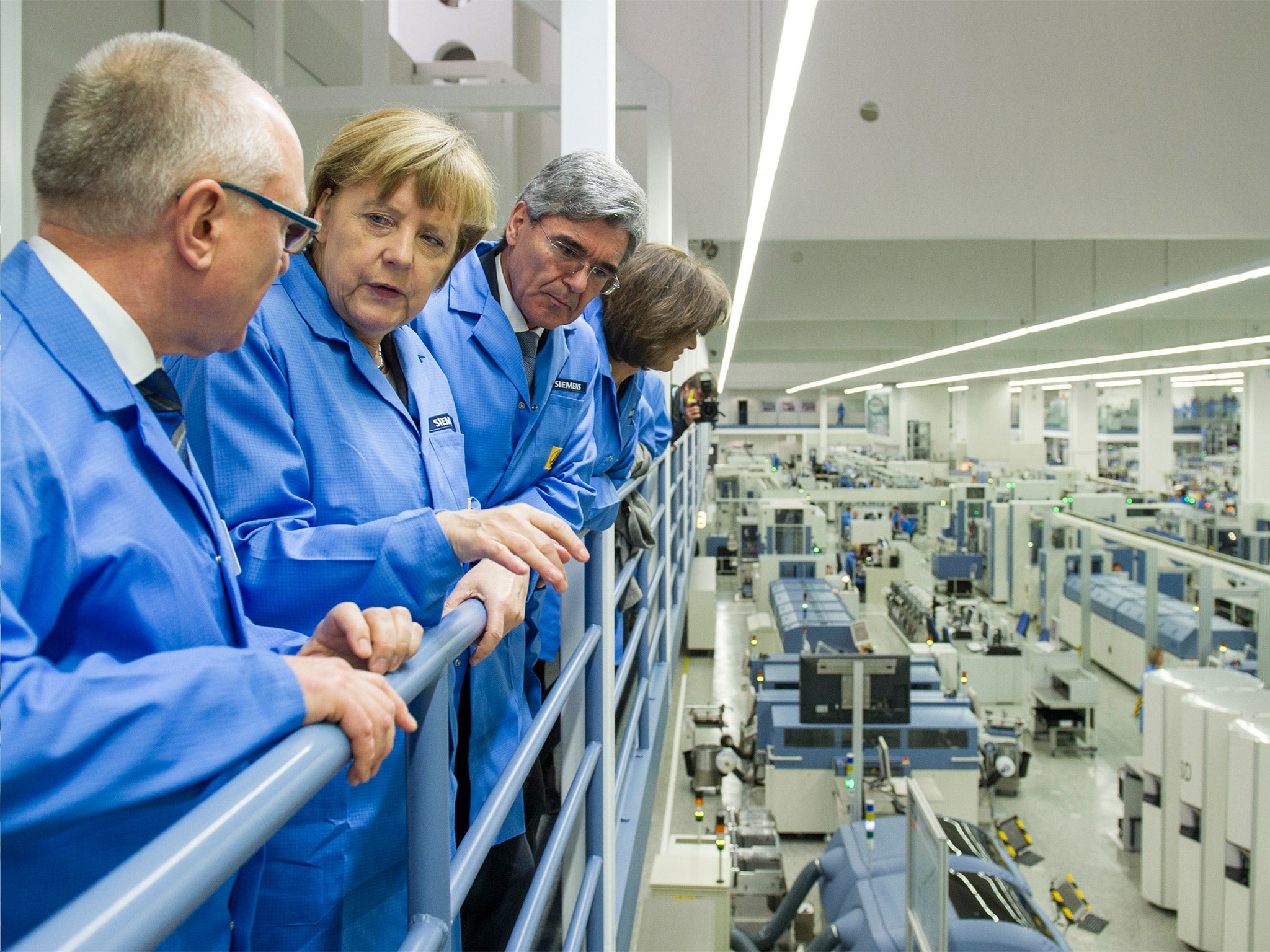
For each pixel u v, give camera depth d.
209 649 0.52
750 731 8.31
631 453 2.19
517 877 1.48
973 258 7.91
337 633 0.65
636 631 2.46
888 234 5.38
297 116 3.97
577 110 2.00
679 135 5.25
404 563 0.79
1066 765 9.52
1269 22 5.16
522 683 1.43
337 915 0.84
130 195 0.57
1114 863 7.66
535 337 1.45
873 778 6.95
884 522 16.81
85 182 0.56
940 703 7.66
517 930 1.02
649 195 3.89
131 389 0.60
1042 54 5.22
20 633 0.45
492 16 5.40
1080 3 5.19
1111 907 7.04
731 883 4.51
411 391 1.10
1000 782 8.86
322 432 0.95
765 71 5.21
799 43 2.12
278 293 0.96
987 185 5.27
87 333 0.58
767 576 13.17
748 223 3.82
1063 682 9.90
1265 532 13.67
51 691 0.43
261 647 0.73
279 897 0.81
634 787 2.67
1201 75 5.19
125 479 0.58
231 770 0.53
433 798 0.72
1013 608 15.24
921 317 7.95
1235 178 5.22
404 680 0.61
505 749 1.28
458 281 1.41
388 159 0.90
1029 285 7.91
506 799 0.90
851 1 5.23
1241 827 6.00
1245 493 16.19
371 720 0.55
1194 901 6.43
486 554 0.80
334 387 0.97
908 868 3.63
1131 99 5.22
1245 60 5.19
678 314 1.76
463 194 0.96
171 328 0.62
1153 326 11.85
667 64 5.23
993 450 23.97
